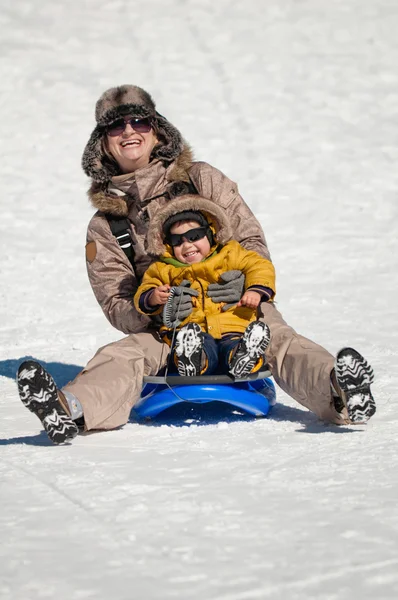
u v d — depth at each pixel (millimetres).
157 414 14594
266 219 38375
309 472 10812
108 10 67438
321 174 44812
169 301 14422
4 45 61812
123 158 16125
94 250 16188
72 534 8891
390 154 47531
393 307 25406
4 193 42031
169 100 55438
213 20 66375
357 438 12492
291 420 14125
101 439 13148
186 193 15922
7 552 8469
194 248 14766
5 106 53781
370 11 67688
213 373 14234
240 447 12234
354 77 58469
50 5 67438
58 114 53156
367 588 7570
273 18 66750
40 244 34969
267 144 49156
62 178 44500
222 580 7762
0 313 25641
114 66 60031
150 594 7527
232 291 14562
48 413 12117
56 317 25125
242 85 57406
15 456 12070
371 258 32312
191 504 9688
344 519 9125
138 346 14320
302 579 7746
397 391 15883
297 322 23547
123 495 10070
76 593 7555
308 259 32406
